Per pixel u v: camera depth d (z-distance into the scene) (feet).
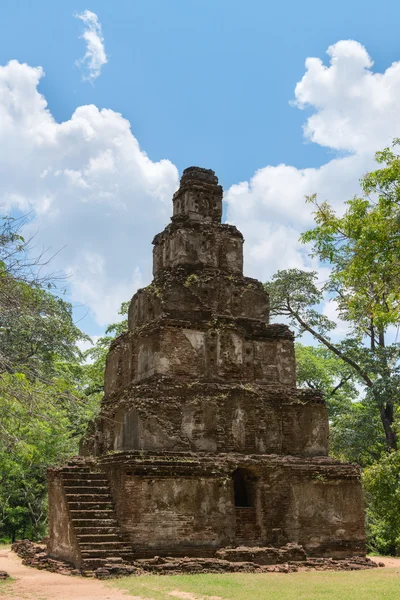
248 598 48.03
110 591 53.21
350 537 79.71
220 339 84.12
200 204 91.86
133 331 87.35
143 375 82.84
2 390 50.11
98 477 74.79
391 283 55.72
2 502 114.83
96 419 89.76
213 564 65.57
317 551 77.46
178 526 70.69
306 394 86.22
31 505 119.96
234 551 69.15
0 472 111.34
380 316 56.70
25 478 115.44
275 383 86.33
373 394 129.59
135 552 67.72
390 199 55.36
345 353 136.56
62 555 72.33
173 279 85.35
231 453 78.59
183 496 71.82
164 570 63.62
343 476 81.41
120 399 85.61
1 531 129.90
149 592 51.44
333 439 135.13
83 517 69.82
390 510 84.02
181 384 79.66
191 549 70.59
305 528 77.71
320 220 58.54
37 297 51.06
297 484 78.84
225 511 73.41
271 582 56.85
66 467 76.64
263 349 87.04
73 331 102.37
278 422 83.56
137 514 69.21
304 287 142.92
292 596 48.80
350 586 54.39
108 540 67.77
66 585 56.95
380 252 55.11
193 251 88.58
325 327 142.82
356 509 81.20
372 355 133.18
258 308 89.76
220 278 88.07
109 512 70.38
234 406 81.05
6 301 48.60
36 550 83.05
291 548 72.54
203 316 84.84
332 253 59.77
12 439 54.80
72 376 112.57
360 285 59.62
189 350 82.02
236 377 83.87
